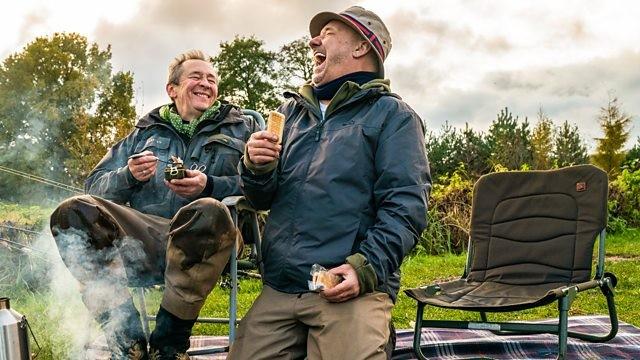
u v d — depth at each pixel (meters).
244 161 2.46
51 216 2.24
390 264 2.27
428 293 2.84
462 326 2.74
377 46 2.58
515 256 3.12
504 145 15.65
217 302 5.28
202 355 3.21
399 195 2.32
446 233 8.45
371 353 2.15
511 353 3.23
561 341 2.49
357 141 2.39
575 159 18.25
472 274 3.20
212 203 2.16
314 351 2.30
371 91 2.47
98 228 2.23
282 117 2.43
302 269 2.35
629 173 10.80
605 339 3.11
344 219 2.35
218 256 2.21
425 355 3.22
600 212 2.97
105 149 9.16
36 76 18.09
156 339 2.24
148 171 2.66
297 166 2.46
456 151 18.30
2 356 1.99
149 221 2.55
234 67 39.44
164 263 2.51
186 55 3.02
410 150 2.37
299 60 39.31
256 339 2.40
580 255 2.96
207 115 2.91
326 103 2.63
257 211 2.59
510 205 3.22
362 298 2.27
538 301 2.50
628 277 5.89
